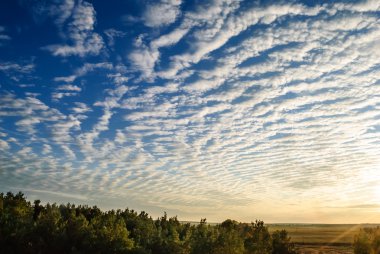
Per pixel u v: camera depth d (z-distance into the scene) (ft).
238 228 191.11
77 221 130.31
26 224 124.77
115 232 129.59
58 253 121.29
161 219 213.46
